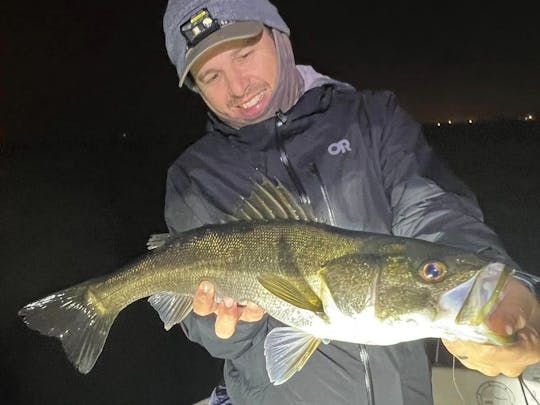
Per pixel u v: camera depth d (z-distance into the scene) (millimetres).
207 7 679
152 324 1778
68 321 733
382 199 637
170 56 750
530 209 3053
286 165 662
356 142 654
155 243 709
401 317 551
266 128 675
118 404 1436
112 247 2869
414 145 641
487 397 800
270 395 662
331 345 632
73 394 1485
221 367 985
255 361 671
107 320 724
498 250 544
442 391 820
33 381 1545
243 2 681
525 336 443
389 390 614
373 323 566
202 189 703
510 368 470
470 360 500
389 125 661
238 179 688
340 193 641
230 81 680
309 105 677
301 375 640
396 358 622
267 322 678
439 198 597
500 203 3217
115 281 719
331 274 587
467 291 515
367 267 573
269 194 641
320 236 608
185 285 673
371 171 643
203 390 1451
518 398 786
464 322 493
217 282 648
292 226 625
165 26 730
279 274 614
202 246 663
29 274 2492
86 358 714
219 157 703
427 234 584
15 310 2070
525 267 2355
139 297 710
